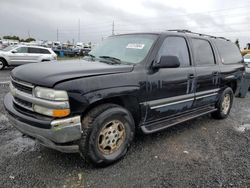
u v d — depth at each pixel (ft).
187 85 13.96
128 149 11.72
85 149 9.78
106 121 10.17
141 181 9.66
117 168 10.57
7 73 44.80
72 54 124.67
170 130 15.65
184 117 14.62
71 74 9.45
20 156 11.22
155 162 11.24
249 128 17.03
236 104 25.14
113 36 15.34
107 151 10.66
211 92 16.43
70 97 8.98
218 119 18.71
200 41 15.97
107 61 12.34
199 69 14.90
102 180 9.61
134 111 11.62
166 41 13.15
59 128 8.86
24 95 9.73
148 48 12.35
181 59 13.96
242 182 9.89
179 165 11.07
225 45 18.93
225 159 11.89
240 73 19.86
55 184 9.21
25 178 9.49
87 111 9.98
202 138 14.58
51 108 8.89
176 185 9.50
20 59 53.83
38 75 9.48
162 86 12.37
